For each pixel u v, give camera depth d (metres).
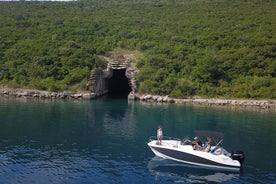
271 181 24.70
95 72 75.75
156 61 78.81
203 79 74.00
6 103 58.91
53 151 30.42
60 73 77.38
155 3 140.50
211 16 109.62
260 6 118.81
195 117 49.91
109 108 57.25
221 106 63.50
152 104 64.06
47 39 90.38
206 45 86.12
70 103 62.19
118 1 154.00
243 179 25.06
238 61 76.62
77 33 97.06
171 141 31.28
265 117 51.38
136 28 101.81
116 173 25.44
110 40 93.06
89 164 27.22
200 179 24.83
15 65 79.56
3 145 31.83
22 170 25.28
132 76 75.50
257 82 70.81
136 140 35.25
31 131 37.81
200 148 28.88
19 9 124.62
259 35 86.56
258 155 31.06
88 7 136.00
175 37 91.25
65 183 23.12
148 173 25.70
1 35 91.19
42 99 66.88
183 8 124.88
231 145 34.44
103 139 35.31
